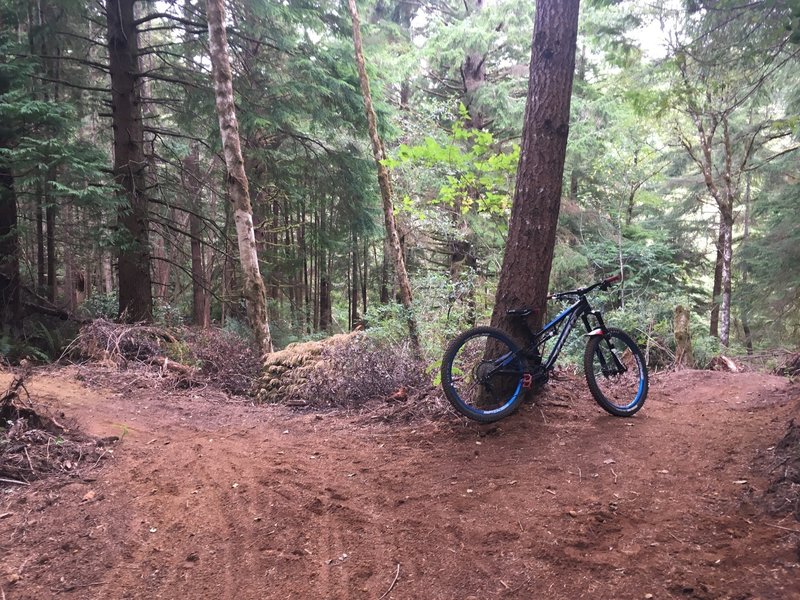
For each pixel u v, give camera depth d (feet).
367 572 8.35
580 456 11.84
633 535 8.58
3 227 32.83
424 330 23.45
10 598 7.94
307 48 38.01
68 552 9.28
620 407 14.51
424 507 10.27
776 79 29.27
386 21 51.62
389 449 13.67
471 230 41.06
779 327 47.44
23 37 37.47
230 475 12.65
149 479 12.55
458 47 43.16
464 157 21.18
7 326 31.76
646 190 60.49
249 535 9.78
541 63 13.91
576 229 49.85
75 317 36.29
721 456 11.25
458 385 15.61
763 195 47.57
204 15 35.22
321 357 22.11
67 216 38.70
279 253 50.90
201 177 48.24
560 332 14.55
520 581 7.72
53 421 15.19
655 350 32.19
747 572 7.28
